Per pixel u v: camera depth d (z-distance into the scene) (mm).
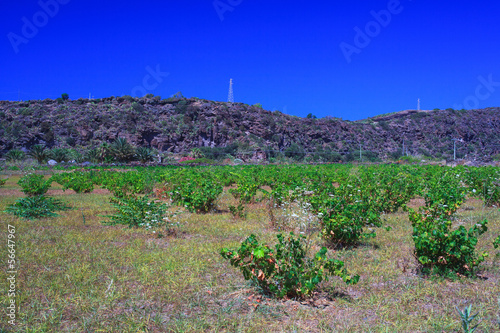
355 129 159375
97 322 4133
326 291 5168
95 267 5926
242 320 4227
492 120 183875
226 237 8250
